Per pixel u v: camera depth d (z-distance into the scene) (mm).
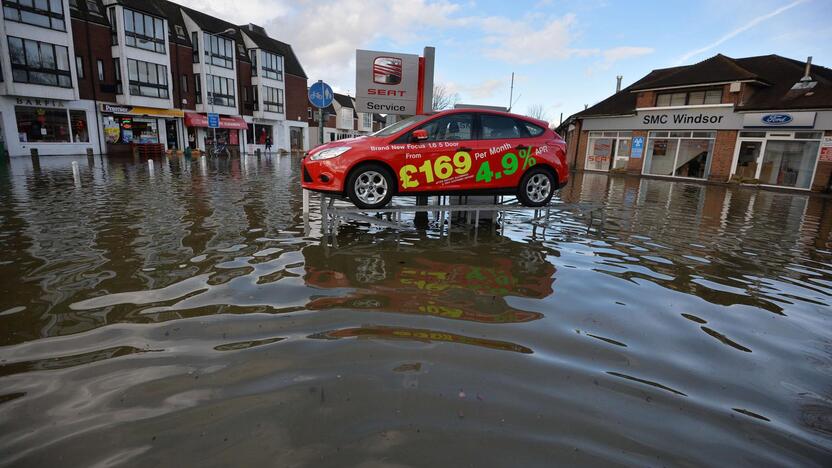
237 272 4297
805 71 20703
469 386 2436
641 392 2475
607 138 27812
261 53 41406
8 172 15016
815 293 4527
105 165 19156
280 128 46156
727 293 4355
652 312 3707
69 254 4852
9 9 22359
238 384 2389
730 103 21594
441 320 3283
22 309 3336
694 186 19453
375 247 5430
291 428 2047
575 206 6891
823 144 18625
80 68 26875
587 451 1967
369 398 2287
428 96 9859
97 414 2131
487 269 4656
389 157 6016
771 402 2459
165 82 31594
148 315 3262
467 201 7625
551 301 3818
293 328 3072
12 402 2213
